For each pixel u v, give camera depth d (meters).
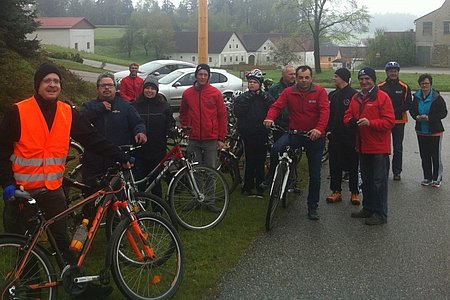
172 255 4.49
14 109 3.94
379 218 6.54
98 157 5.45
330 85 39.34
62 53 41.59
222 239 5.89
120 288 4.13
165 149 6.43
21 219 4.31
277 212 6.95
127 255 4.36
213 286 4.67
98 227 4.31
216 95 6.86
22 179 4.00
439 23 68.44
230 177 8.40
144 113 6.27
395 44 70.00
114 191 4.36
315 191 6.74
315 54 54.00
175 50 78.19
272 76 45.66
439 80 39.59
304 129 6.76
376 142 6.47
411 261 5.30
